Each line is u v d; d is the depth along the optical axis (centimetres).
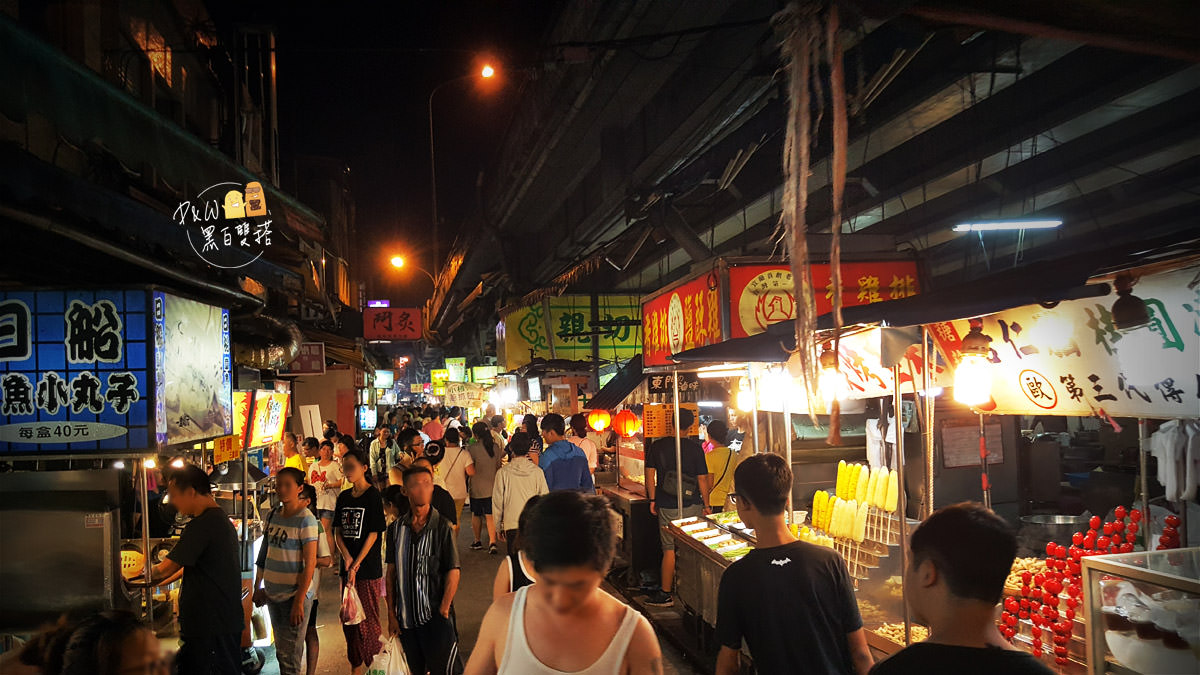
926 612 172
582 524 191
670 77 895
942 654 163
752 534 570
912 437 532
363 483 590
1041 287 265
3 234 431
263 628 655
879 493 441
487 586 850
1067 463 1090
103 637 174
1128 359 285
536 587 206
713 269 729
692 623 654
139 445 406
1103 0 216
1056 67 820
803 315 235
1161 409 275
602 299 1805
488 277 2395
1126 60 745
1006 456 557
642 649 197
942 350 380
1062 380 318
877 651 399
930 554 169
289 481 524
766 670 276
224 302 701
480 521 1060
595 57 835
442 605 469
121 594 433
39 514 420
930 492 351
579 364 1650
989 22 229
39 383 404
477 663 208
